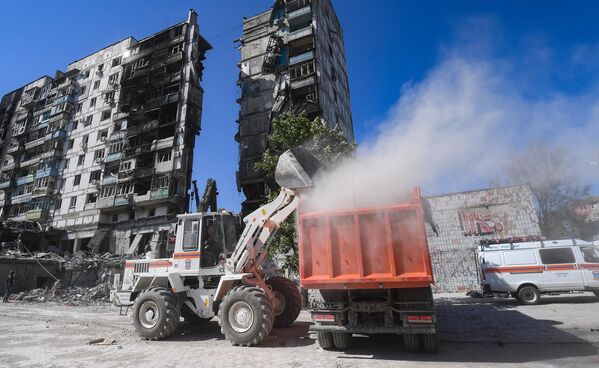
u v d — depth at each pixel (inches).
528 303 494.3
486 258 539.5
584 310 392.8
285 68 1305.4
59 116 1820.9
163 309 303.4
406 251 217.9
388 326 218.7
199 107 1513.3
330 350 242.4
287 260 525.3
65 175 1700.3
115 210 1472.7
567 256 496.4
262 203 1206.9
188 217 339.6
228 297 279.7
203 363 218.2
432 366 194.2
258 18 1514.5
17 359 234.8
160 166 1384.1
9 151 1995.6
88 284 953.5
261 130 1311.5
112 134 1594.5
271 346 263.7
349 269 227.3
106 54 1833.2
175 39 1583.4
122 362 223.6
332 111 1282.0
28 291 912.9
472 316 389.4
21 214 1764.3
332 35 1510.8
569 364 188.4
